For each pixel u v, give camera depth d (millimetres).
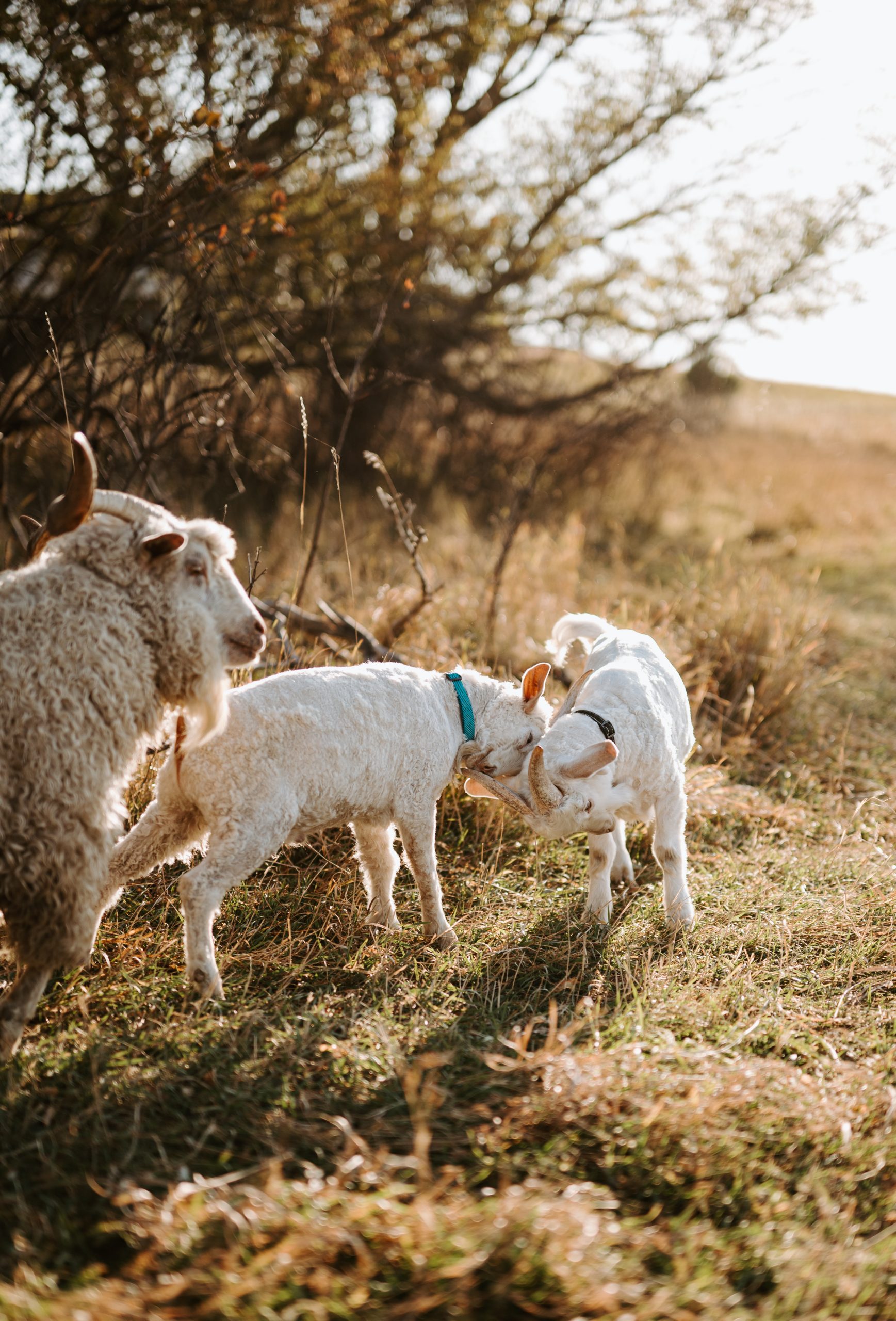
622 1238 2016
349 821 3445
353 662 4883
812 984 3326
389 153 8672
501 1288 1821
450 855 4219
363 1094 2584
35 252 6047
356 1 6520
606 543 10930
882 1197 2330
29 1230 2080
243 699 3047
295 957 3363
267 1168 2197
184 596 2777
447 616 6562
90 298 5957
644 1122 2342
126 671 2645
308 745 3080
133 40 5824
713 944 3564
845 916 3697
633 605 7480
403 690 3434
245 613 2951
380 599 6000
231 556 2977
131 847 3123
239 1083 2590
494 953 3410
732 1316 1857
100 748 2609
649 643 4145
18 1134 2361
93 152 5699
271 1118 2445
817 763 5766
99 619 2617
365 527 8938
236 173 5895
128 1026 2832
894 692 7105
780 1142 2418
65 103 5535
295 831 3246
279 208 5727
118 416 5621
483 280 10750
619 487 12945
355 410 10398
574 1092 2434
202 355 7539
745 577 7434
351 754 3191
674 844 3754
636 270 10555
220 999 2959
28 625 2543
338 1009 3043
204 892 2912
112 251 5508
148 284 7094
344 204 8484
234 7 5930
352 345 9836
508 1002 3168
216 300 6328
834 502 14547
